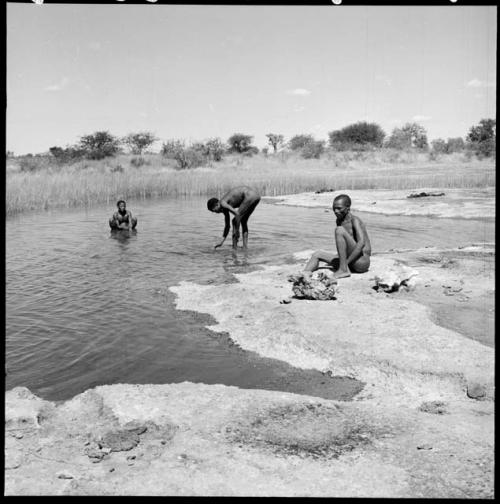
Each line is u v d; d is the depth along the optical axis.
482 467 4.46
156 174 41.09
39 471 4.53
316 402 5.65
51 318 8.66
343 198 10.06
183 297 9.67
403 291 9.42
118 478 4.41
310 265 10.27
